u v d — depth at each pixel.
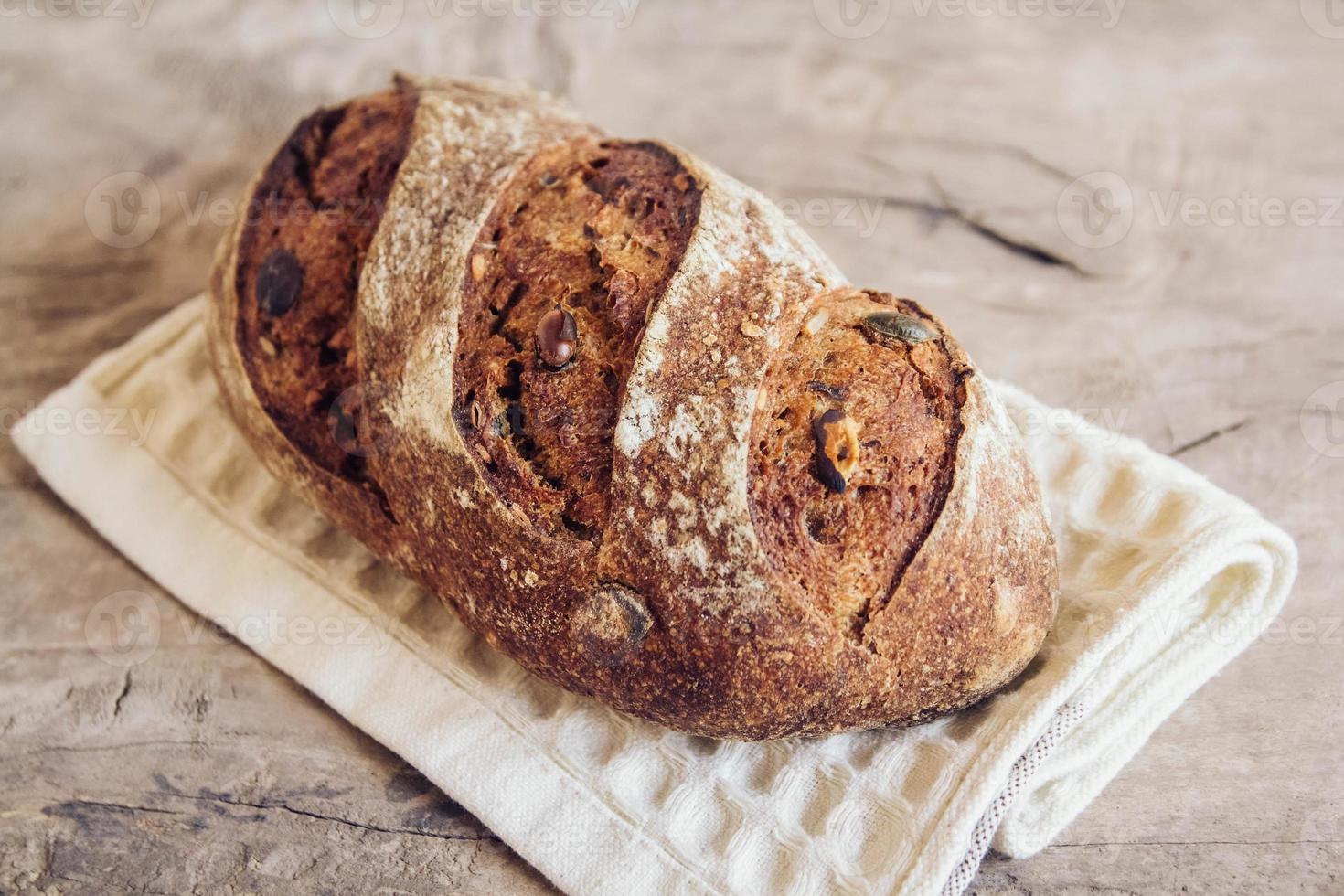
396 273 0.44
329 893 0.43
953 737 0.42
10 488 0.54
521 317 0.43
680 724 0.42
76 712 0.47
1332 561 0.48
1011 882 0.42
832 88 0.64
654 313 0.41
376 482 0.46
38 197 0.61
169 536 0.51
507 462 0.42
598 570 0.41
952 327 0.55
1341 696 0.45
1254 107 0.62
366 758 0.46
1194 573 0.43
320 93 0.64
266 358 0.47
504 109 0.47
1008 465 0.42
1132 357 0.54
